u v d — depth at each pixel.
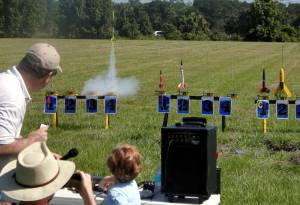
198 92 24.00
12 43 60.25
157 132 13.40
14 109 4.32
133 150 4.69
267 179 9.35
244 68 37.81
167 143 5.17
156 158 10.48
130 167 4.63
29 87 4.46
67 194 5.41
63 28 94.94
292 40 93.81
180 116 16.23
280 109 13.55
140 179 8.73
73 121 15.34
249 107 18.67
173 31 98.81
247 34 96.88
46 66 4.44
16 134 4.42
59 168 3.91
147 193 5.41
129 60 42.94
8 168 4.03
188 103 13.75
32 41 65.50
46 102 14.41
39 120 15.38
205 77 31.38
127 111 17.77
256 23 97.44
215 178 5.32
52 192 3.79
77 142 12.12
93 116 16.25
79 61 41.00
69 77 29.88
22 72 4.43
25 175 3.79
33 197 3.76
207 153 5.10
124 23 101.12
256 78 31.34
